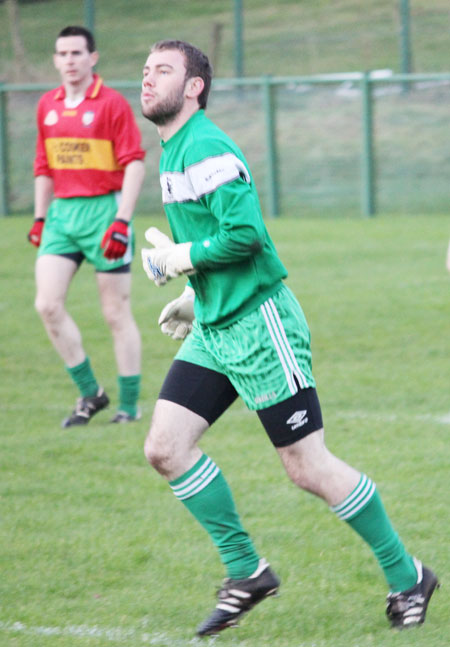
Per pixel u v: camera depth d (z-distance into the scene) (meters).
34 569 16.50
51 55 131.12
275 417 13.53
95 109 24.48
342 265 49.34
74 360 25.23
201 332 13.96
